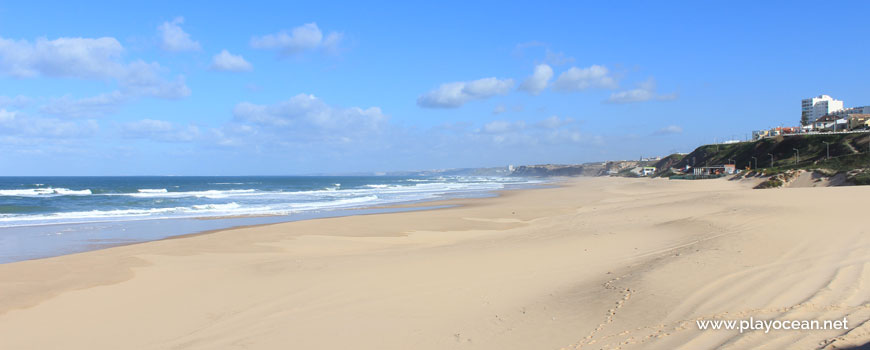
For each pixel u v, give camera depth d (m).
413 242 16.22
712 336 5.44
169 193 58.03
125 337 6.88
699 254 9.51
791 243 10.02
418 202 38.38
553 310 7.06
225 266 11.57
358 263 11.21
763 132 126.81
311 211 30.16
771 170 67.12
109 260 12.73
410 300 7.99
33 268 11.58
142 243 16.69
